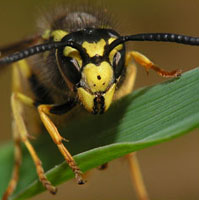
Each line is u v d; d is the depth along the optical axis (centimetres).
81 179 5
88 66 6
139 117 6
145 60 6
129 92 6
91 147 6
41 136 6
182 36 6
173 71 6
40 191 6
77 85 6
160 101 6
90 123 6
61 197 8
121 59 6
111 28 6
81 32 6
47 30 6
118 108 6
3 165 7
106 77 6
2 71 6
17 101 6
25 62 6
